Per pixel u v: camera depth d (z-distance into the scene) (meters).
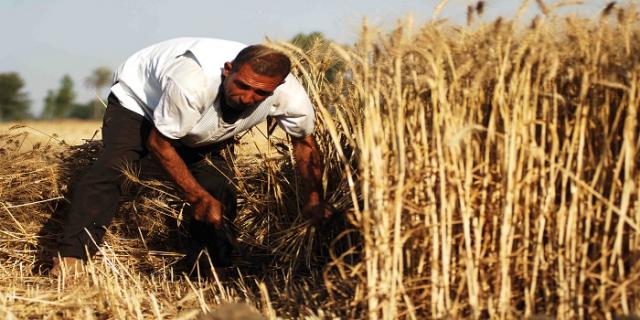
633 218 3.06
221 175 4.52
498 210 3.11
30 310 3.66
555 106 3.02
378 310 3.17
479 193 3.10
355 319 3.39
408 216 3.19
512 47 3.08
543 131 3.05
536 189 3.09
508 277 3.11
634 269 3.02
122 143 4.30
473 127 2.91
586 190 3.08
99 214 4.34
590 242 3.09
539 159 3.09
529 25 3.07
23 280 4.45
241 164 4.91
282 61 3.58
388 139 3.17
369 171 3.16
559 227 3.08
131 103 4.28
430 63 3.02
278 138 4.75
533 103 3.04
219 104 3.88
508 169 3.03
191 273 4.44
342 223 4.24
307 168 4.08
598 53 3.01
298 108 3.94
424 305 3.18
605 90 3.05
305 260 4.33
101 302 3.70
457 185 3.05
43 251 4.86
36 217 4.95
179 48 4.10
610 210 3.01
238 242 4.68
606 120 3.04
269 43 3.42
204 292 4.22
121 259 4.85
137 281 4.27
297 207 4.53
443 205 3.07
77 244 4.32
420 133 3.16
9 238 4.91
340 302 3.54
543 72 3.05
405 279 3.22
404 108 3.17
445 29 3.19
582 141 3.02
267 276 4.46
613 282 3.06
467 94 3.03
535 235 3.11
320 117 4.37
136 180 4.37
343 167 4.29
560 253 3.08
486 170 3.08
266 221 4.70
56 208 4.97
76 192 4.34
